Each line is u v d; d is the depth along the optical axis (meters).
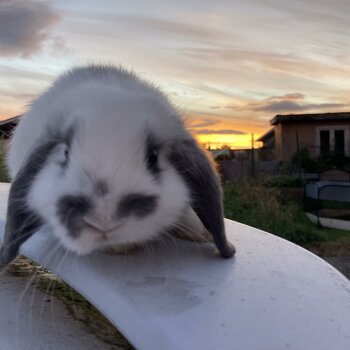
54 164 0.22
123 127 0.21
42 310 0.19
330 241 1.01
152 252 0.22
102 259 0.20
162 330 0.15
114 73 0.31
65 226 0.20
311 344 0.14
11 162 0.33
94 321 0.18
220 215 0.22
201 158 0.24
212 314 0.15
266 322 0.15
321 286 0.18
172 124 0.25
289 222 1.09
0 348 0.16
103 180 0.19
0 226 0.26
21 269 0.24
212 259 0.21
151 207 0.20
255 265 0.20
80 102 0.24
